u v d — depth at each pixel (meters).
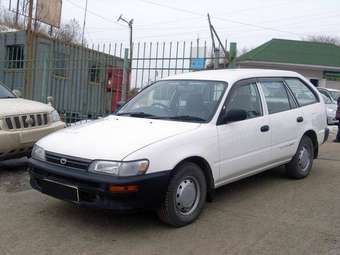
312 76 33.22
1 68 17.14
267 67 32.75
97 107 13.65
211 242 4.79
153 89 6.58
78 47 13.52
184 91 6.21
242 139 5.96
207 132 5.48
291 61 32.53
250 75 6.50
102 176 4.70
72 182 4.91
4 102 7.80
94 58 13.09
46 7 15.93
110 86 13.25
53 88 14.49
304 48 34.41
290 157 7.05
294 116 7.04
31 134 7.43
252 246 4.69
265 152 6.39
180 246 4.68
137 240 4.83
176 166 5.04
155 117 5.93
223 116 5.75
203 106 5.86
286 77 7.27
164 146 4.97
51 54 13.58
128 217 5.51
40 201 6.11
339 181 7.29
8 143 7.12
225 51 9.73
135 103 6.48
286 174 7.39
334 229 5.18
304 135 7.34
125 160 4.70
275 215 5.63
